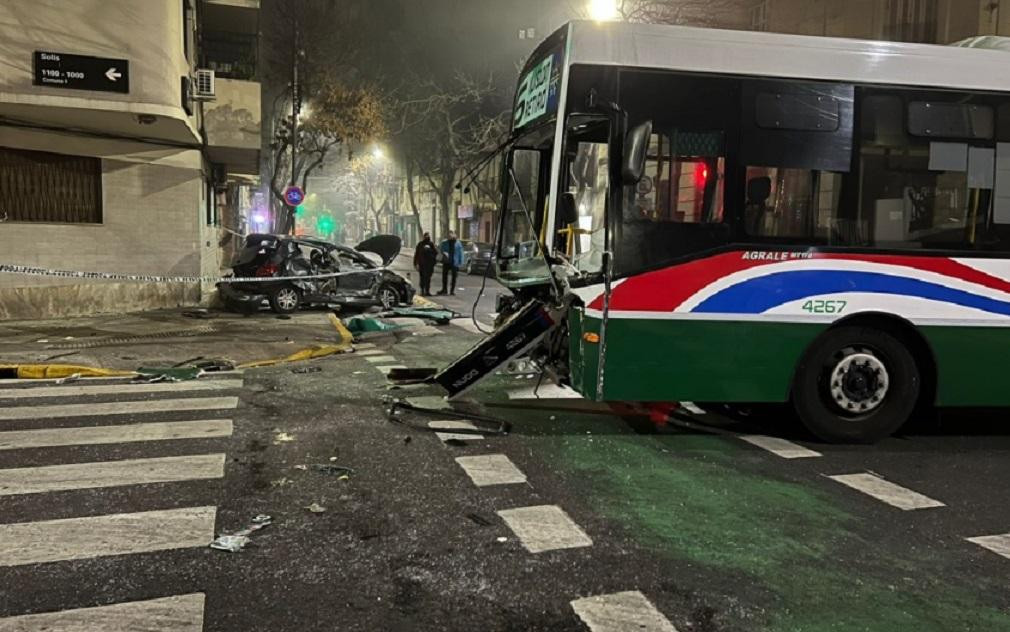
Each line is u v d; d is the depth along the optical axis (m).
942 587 3.63
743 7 26.56
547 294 6.59
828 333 6.14
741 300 5.96
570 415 6.96
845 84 6.06
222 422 6.40
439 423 6.53
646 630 3.15
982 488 5.19
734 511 4.60
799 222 6.02
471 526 4.24
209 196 19.41
